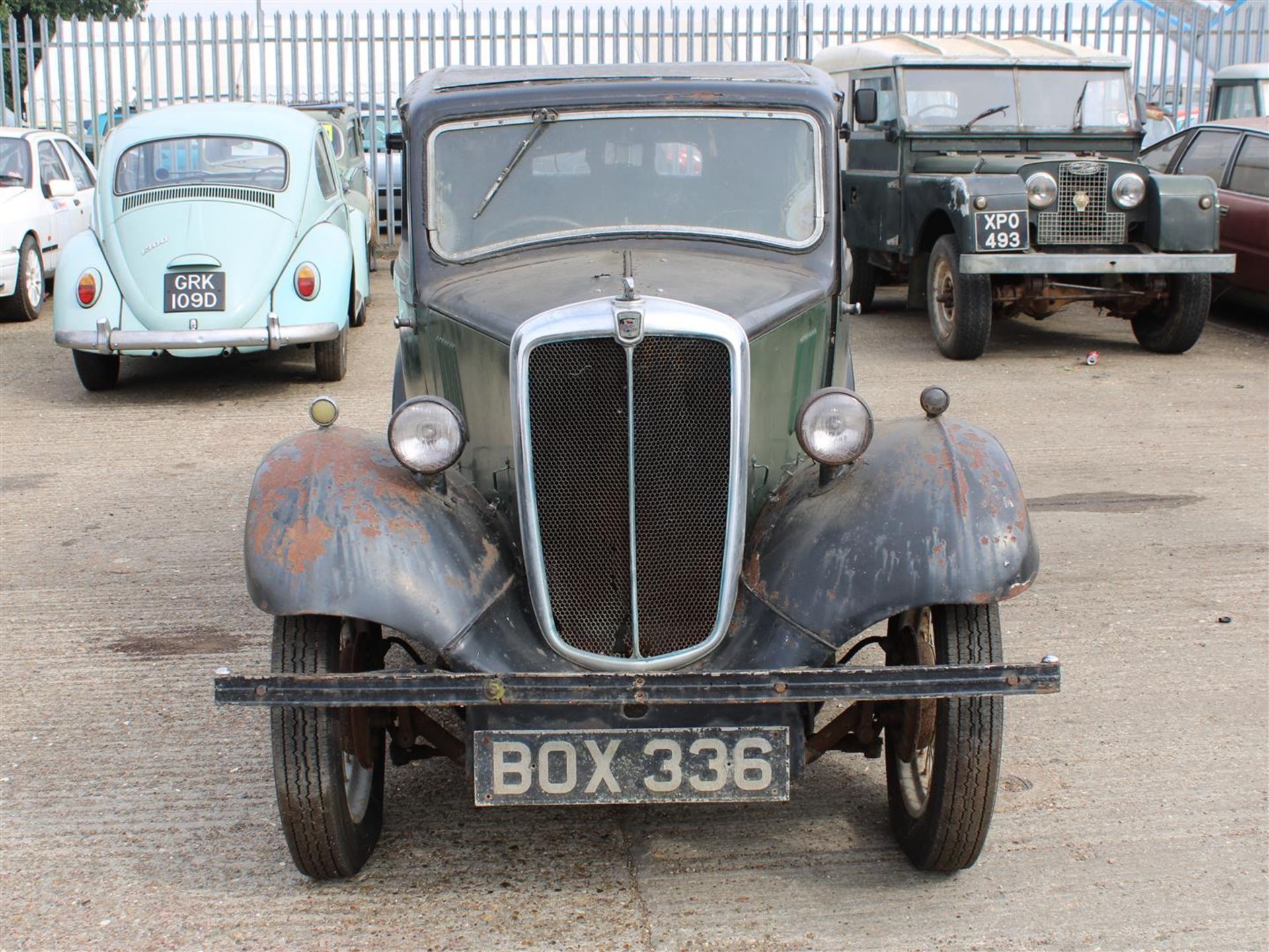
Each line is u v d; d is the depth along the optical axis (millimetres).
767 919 3289
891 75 11461
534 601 3312
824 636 3182
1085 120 11297
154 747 4270
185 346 9016
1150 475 7363
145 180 9594
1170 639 5090
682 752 3148
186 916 3320
